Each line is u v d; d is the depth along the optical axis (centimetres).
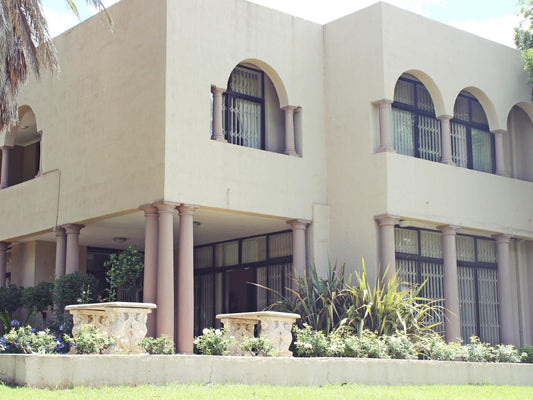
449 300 1714
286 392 995
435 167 1725
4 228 1917
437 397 1052
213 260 2005
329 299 1505
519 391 1220
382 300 1522
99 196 1608
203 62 1550
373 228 1619
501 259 1883
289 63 1708
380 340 1402
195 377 1020
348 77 1717
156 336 1445
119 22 1623
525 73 1997
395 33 1695
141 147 1519
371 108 1667
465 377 1297
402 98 1788
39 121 1828
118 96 1599
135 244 1997
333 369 1137
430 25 1783
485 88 1889
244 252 1927
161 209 1458
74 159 1700
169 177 1462
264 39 1670
